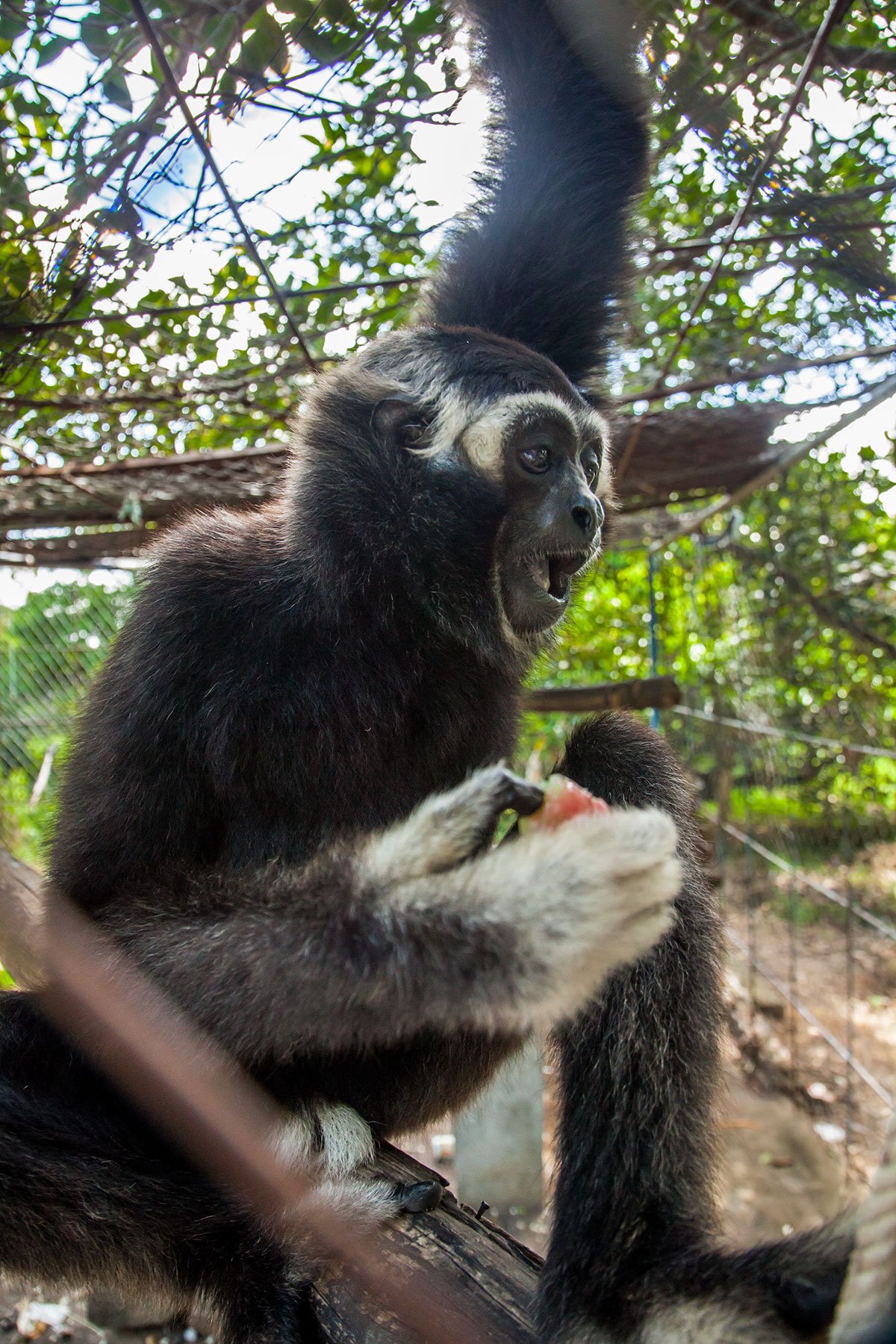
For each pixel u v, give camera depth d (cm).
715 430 60
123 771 29
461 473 32
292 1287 25
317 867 25
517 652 33
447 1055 31
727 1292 23
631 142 40
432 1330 24
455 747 33
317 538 31
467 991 22
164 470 60
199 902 26
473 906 22
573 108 40
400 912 22
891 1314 14
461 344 34
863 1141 69
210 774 29
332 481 32
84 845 29
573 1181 26
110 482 62
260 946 23
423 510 32
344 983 22
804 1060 80
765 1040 84
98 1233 26
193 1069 24
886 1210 15
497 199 42
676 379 57
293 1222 26
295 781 29
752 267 44
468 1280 24
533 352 34
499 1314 24
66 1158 27
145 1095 26
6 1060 28
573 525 32
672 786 30
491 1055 32
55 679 123
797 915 101
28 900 42
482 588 32
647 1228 25
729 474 66
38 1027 29
